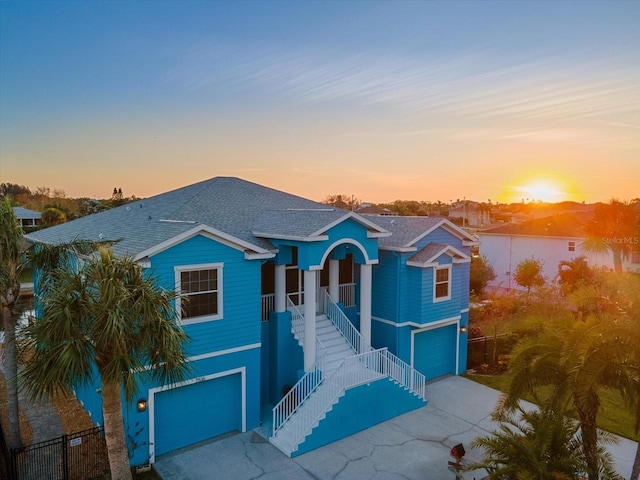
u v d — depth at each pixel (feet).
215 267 50.31
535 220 154.51
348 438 52.85
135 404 45.42
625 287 35.78
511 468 35.14
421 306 65.62
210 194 75.15
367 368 58.08
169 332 33.37
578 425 38.24
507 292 132.16
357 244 60.54
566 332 37.63
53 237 74.49
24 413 56.54
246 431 53.62
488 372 75.36
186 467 46.29
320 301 67.97
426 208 409.08
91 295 32.40
